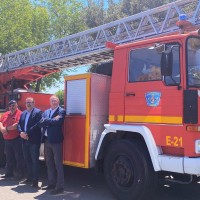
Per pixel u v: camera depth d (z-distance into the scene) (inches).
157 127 222.1
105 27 354.6
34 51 456.1
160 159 218.2
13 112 317.4
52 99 272.5
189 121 206.5
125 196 235.6
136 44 240.7
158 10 300.7
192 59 215.5
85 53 378.3
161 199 250.7
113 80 252.1
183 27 240.7
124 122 241.4
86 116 262.2
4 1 976.9
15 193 263.9
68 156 274.5
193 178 230.7
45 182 304.2
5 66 499.2
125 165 237.3
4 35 933.2
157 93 223.8
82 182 301.7
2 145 360.5
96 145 263.9
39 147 288.4
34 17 1047.6
